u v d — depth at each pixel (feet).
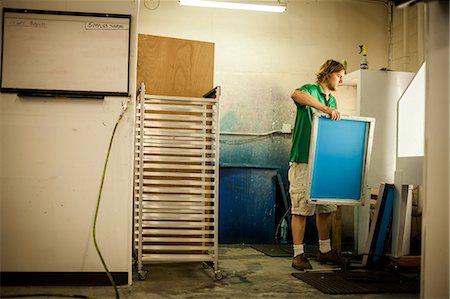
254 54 18.28
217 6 16.56
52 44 10.96
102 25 11.10
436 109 8.26
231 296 10.18
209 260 11.93
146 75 14.20
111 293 10.29
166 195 12.07
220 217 17.29
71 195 10.99
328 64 13.82
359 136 12.99
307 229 18.10
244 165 17.37
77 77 10.99
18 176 10.90
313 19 18.74
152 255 11.83
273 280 11.75
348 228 18.56
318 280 11.62
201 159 12.25
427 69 8.24
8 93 10.86
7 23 10.86
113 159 11.09
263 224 17.44
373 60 19.13
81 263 10.96
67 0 11.03
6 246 10.84
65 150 11.00
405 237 13.50
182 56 14.48
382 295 10.54
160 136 12.13
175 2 17.89
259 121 18.19
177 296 10.11
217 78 18.03
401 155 13.65
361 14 19.10
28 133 10.93
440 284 8.20
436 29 8.27
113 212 11.06
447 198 8.29
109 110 11.07
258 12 18.35
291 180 13.34
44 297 9.82
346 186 12.98
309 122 13.17
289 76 18.45
